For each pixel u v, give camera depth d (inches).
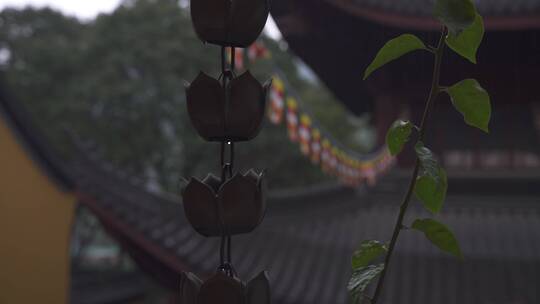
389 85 355.6
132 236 262.4
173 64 905.5
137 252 284.2
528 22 276.2
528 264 303.6
